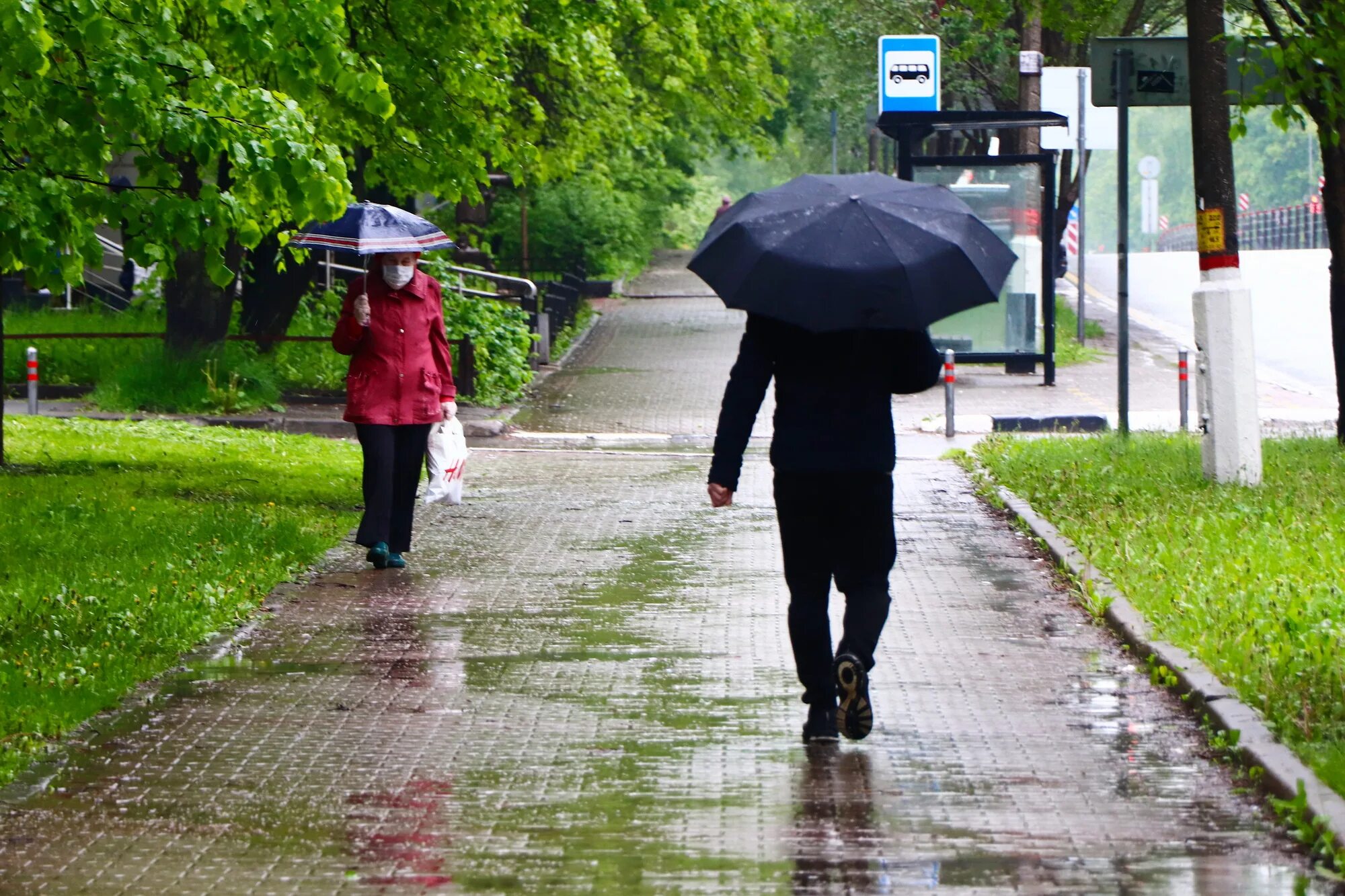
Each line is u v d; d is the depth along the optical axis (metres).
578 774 15.17
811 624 15.77
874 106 94.81
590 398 55.84
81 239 25.42
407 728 16.75
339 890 12.20
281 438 43.34
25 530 26.94
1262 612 19.80
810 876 12.45
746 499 33.50
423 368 25.64
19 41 22.30
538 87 62.31
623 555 27.05
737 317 82.88
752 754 15.80
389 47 37.12
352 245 24.62
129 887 12.24
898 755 15.71
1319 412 50.25
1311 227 153.12
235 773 15.19
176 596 22.02
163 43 25.48
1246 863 12.69
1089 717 17.00
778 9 68.94
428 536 28.77
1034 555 26.73
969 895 12.03
